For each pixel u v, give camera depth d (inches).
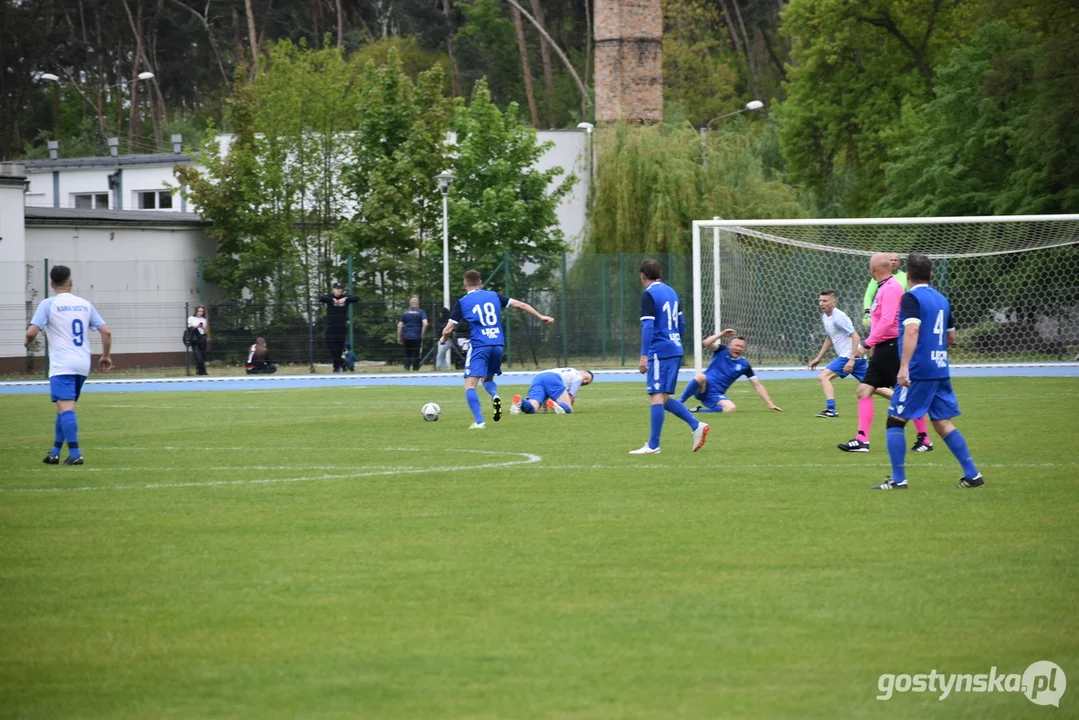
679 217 6461.6
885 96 7785.4
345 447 2347.4
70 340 2122.3
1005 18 6752.0
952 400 1678.2
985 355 5487.2
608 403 3526.1
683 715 775.7
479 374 2723.9
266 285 6136.8
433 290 5930.1
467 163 6230.3
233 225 6441.9
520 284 5920.3
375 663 886.4
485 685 834.2
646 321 2108.8
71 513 1557.6
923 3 7736.2
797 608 1025.5
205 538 1370.6
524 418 2997.0
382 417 3107.8
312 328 5836.6
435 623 989.8
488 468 1975.9
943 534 1341.0
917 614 1003.9
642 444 2329.0
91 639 958.4
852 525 1401.3
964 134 6643.7
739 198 6515.8
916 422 2149.4
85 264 5910.4
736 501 1590.8
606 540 1326.3
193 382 5098.4
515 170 6338.6
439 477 1871.3
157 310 6043.3
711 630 961.5
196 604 1063.0
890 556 1227.9
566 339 5890.8
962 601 1043.9
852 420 2837.1
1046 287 5413.4
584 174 6879.9
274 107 6619.1
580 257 5910.4
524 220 6107.3
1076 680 839.1
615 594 1079.6
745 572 1160.8
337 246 6082.7
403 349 5777.6
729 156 6742.1
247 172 6476.4
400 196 6072.8
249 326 5851.4
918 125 7308.1
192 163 7367.1
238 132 6589.6
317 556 1259.2
